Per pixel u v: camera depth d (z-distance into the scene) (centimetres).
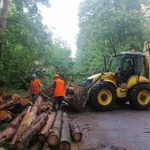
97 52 2486
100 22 2397
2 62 1491
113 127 895
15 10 1764
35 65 1923
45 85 1906
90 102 1194
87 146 698
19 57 1562
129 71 1279
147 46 1340
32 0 1794
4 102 943
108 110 1198
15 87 1733
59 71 2217
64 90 1097
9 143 640
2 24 1572
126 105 1376
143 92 1250
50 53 2047
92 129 867
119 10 2386
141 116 1084
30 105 974
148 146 703
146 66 1327
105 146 700
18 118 838
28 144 650
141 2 2464
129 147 693
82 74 2255
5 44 1534
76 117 1052
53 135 649
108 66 1356
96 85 1180
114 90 1197
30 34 1705
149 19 2533
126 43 2366
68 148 641
